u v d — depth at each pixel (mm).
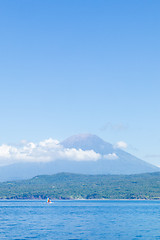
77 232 124312
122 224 152250
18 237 111500
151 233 122188
